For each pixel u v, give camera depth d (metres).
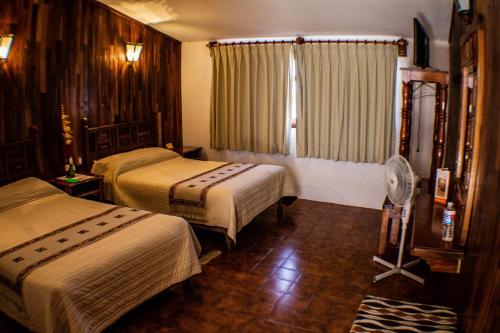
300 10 4.23
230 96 5.83
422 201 3.38
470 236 2.33
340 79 5.14
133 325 2.80
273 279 3.46
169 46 5.88
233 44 5.65
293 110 5.59
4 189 3.53
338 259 3.86
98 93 4.73
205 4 4.38
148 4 4.54
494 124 2.06
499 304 1.64
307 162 5.61
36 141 4.01
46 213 3.32
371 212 5.20
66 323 2.26
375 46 4.93
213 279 3.46
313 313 2.97
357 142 5.21
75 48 4.38
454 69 3.57
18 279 2.35
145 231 2.92
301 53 5.27
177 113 6.25
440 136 3.94
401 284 3.39
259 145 5.79
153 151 5.20
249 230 4.58
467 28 2.83
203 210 3.96
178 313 2.95
